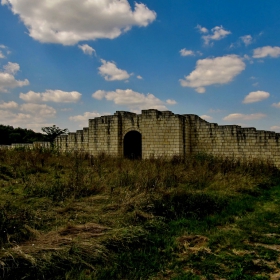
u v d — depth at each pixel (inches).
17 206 364.2
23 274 213.5
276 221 378.0
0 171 555.5
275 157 831.1
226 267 246.7
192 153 956.0
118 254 258.4
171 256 264.5
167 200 417.4
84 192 448.5
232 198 487.8
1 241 257.1
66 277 216.4
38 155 720.3
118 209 369.7
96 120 1055.0
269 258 263.0
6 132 2620.6
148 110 964.6
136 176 540.1
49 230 299.9
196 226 349.7
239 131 887.1
